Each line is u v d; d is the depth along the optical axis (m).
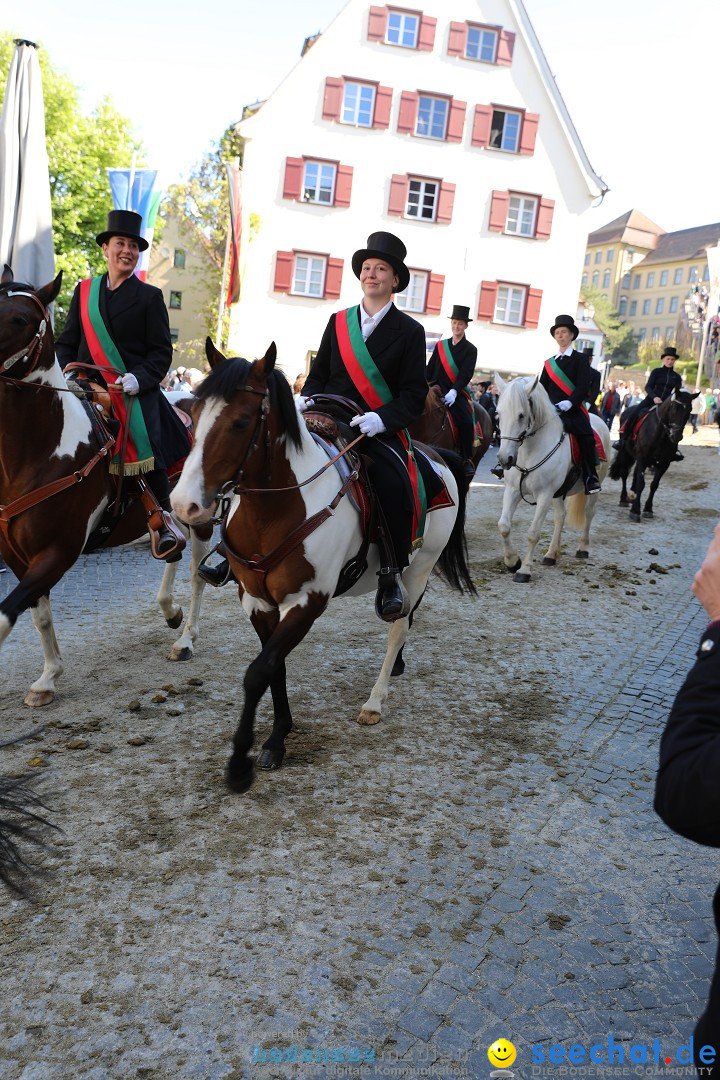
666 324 90.81
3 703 4.59
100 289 4.74
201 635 5.99
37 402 4.01
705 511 12.80
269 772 3.93
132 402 4.65
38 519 4.09
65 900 2.95
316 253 24.61
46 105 25.47
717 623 1.35
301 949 2.77
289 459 3.51
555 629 6.59
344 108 24.42
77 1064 2.29
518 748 4.42
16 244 7.37
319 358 4.38
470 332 26.11
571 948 2.88
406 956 2.78
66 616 6.35
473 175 25.38
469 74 24.98
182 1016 2.47
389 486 4.02
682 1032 2.54
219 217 23.94
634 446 12.30
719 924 1.41
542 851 3.47
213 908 2.95
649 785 4.14
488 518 11.52
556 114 25.52
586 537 9.23
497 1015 2.55
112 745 4.12
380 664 5.56
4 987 2.55
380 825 3.55
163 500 4.97
